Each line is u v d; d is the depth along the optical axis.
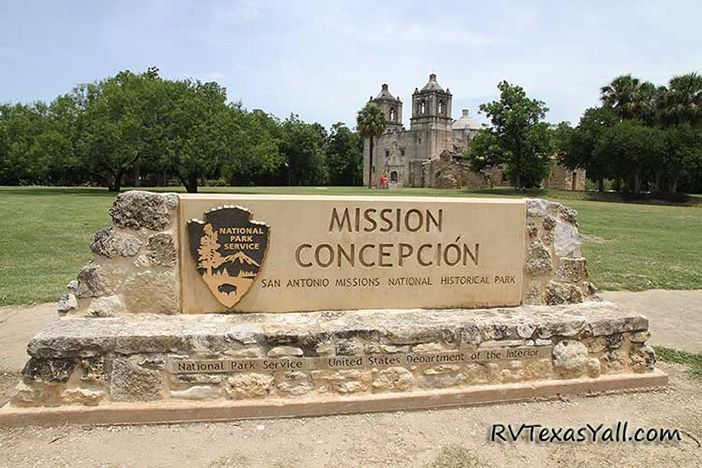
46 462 3.35
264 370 3.95
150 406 3.80
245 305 4.38
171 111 32.41
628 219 21.62
